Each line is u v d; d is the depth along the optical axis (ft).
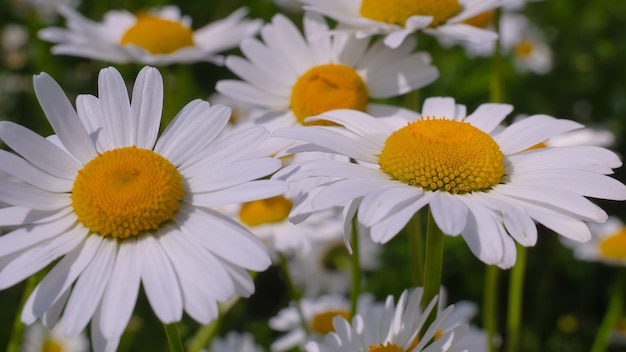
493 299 1.47
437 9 1.41
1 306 1.71
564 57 2.13
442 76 1.93
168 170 1.23
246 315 1.81
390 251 1.78
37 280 1.38
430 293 1.26
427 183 1.24
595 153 1.26
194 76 1.95
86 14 1.95
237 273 1.21
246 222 1.51
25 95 1.94
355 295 1.40
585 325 1.85
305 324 1.50
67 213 1.23
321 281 1.68
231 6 1.99
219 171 1.24
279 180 1.23
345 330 1.28
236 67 1.44
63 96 1.25
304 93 1.40
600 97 2.08
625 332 1.76
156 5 1.84
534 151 1.28
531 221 1.22
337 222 1.53
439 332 1.40
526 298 1.86
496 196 1.24
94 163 1.23
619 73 2.10
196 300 1.19
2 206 1.28
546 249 1.87
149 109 1.26
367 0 1.42
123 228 1.22
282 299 1.79
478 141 1.25
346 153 1.26
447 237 1.80
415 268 1.40
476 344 1.52
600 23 2.17
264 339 1.71
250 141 1.25
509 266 1.20
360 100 1.40
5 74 1.97
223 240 1.21
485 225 1.22
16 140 1.24
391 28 1.41
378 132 1.30
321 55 1.44
